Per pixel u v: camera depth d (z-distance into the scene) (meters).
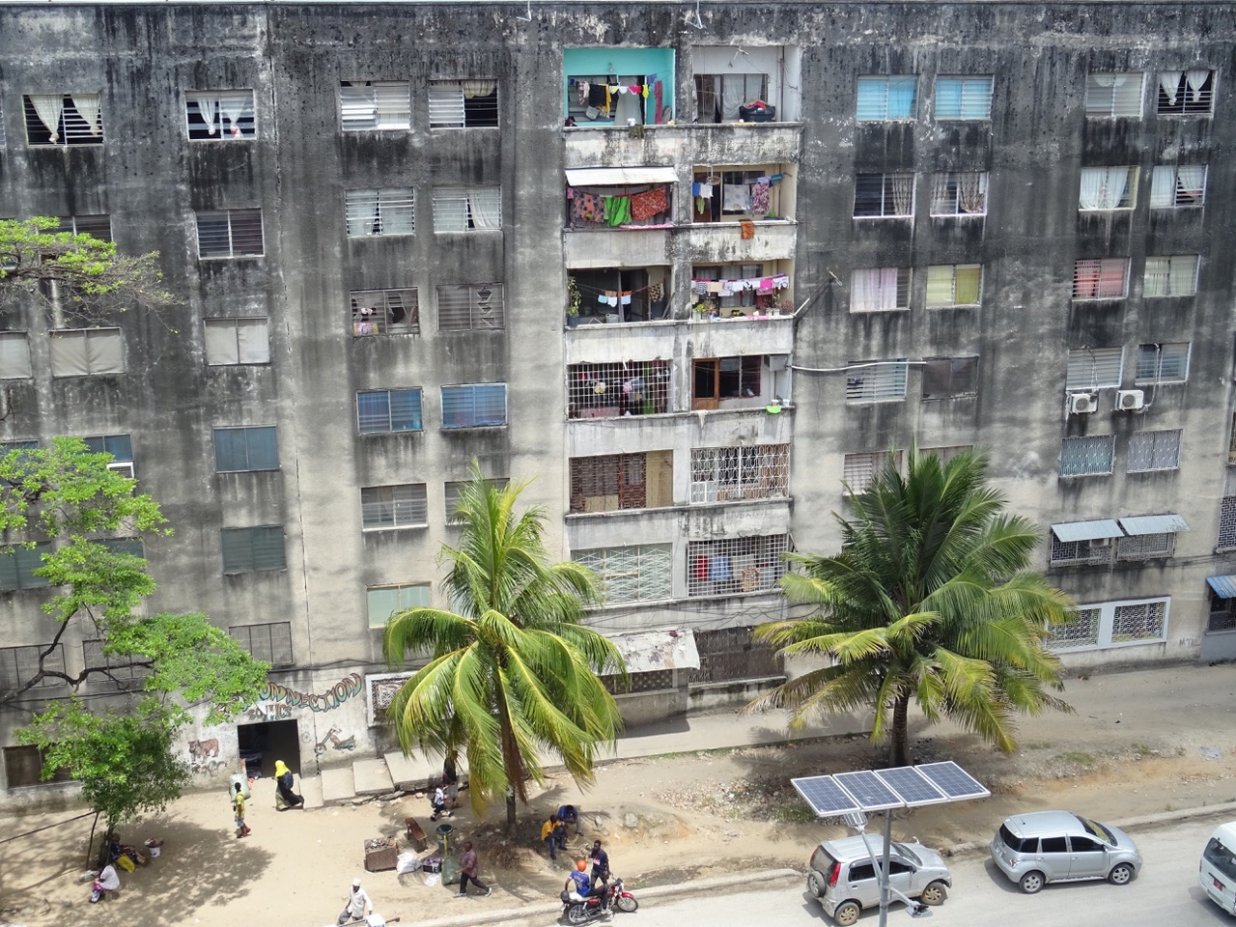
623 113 38.09
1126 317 41.59
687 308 38.59
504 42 35.47
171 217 34.69
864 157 38.47
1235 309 42.41
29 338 34.66
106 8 33.19
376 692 38.72
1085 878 32.25
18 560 35.69
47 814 37.12
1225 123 40.62
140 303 34.72
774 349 39.47
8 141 33.50
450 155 35.81
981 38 38.28
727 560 41.09
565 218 37.12
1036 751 39.50
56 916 31.86
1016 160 39.47
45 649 36.28
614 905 31.56
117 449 35.78
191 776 37.88
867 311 39.72
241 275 35.41
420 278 36.47
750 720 41.53
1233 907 30.06
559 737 30.36
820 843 33.03
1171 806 36.41
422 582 38.62
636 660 40.03
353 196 35.66
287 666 38.19
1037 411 41.75
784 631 35.31
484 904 31.92
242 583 37.38
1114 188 40.53
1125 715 42.03
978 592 32.94
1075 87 39.28
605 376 39.03
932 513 34.03
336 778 38.38
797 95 37.94
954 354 40.62
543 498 38.97
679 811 36.53
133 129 34.00
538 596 32.31
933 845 34.28
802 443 40.41
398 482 37.75
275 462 36.84
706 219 39.16
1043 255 40.41
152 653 30.56
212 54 33.94
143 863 34.22
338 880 33.38
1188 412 43.00
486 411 37.94
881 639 32.84
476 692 30.95
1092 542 43.62
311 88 34.59
